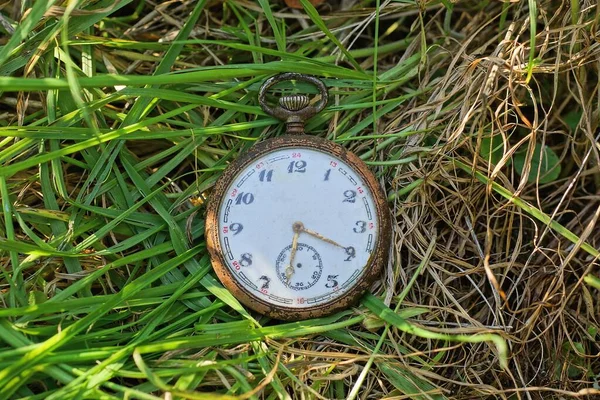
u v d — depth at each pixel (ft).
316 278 0.79
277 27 0.86
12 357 0.72
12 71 0.79
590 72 0.87
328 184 0.80
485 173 0.83
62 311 0.76
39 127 0.77
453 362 0.82
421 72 0.87
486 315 0.83
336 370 0.79
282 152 0.80
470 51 0.87
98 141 0.77
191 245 0.80
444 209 0.83
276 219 0.79
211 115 0.85
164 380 0.75
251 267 0.79
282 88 0.84
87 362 0.75
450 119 0.84
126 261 0.78
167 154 0.82
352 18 0.88
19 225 0.82
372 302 0.79
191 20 0.82
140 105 0.80
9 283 0.76
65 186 0.81
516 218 0.85
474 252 0.84
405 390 0.77
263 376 0.77
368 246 0.79
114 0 0.79
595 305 0.84
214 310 0.79
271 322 0.81
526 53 0.83
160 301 0.78
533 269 0.84
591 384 0.82
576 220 0.85
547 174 0.86
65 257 0.79
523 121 0.82
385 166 0.83
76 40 0.82
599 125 0.86
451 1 0.84
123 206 0.81
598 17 0.80
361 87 0.84
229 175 0.80
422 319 0.81
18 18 0.84
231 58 0.87
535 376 0.80
